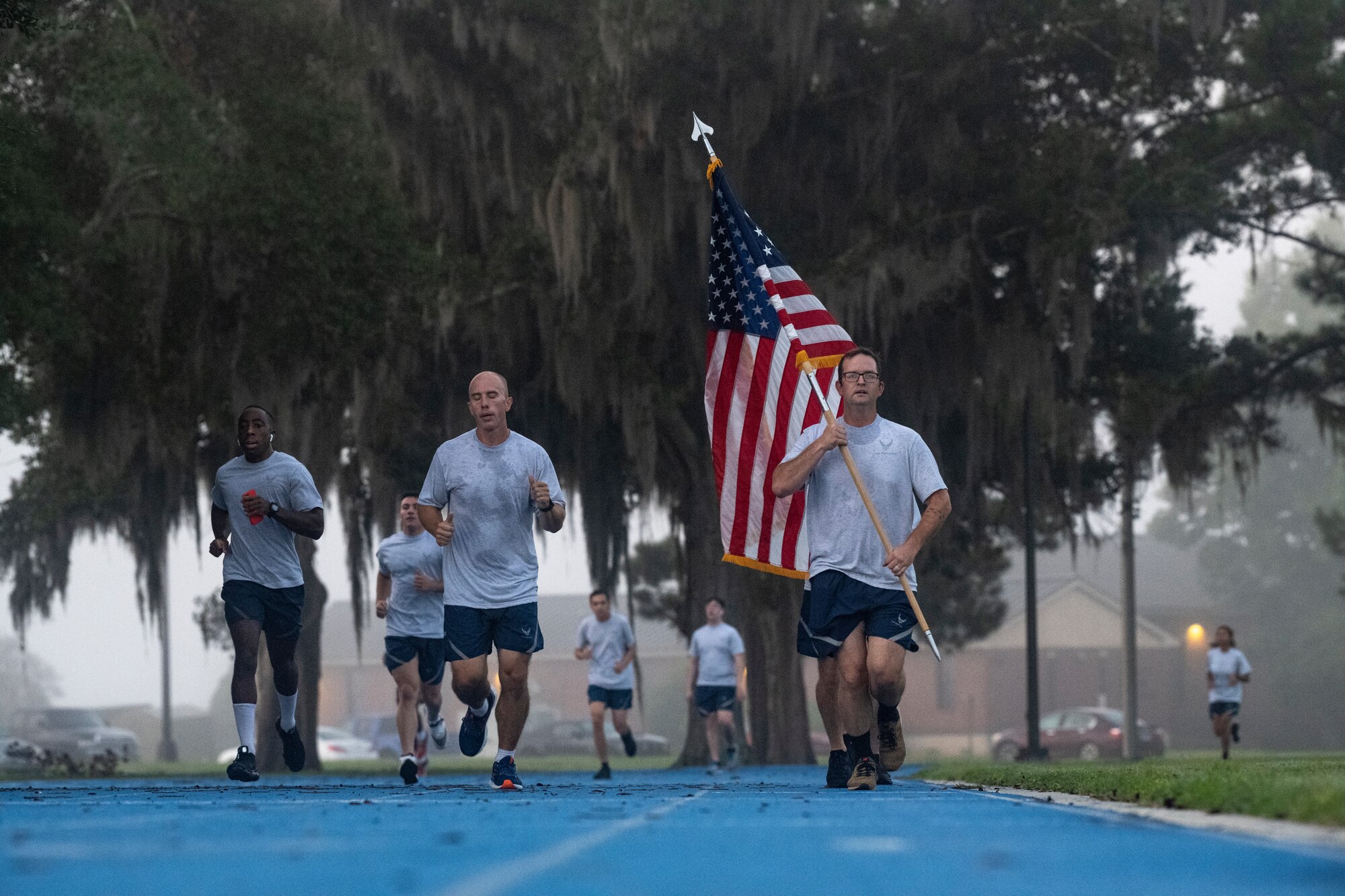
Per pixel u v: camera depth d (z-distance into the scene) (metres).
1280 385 58.97
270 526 19.25
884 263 45.84
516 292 48.12
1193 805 10.52
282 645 19.59
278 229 38.97
